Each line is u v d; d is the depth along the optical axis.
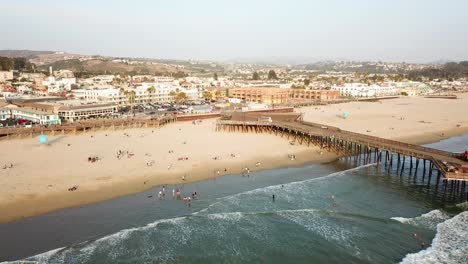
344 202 66.62
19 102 151.75
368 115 173.62
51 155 89.00
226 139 112.44
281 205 64.38
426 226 57.03
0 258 44.81
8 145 98.69
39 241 49.22
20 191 64.62
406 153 82.12
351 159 96.88
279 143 109.25
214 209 61.66
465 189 74.19
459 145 116.19
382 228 56.25
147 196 66.06
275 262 47.47
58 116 130.00
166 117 138.38
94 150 94.88
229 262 47.16
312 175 82.12
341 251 49.94
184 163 85.44
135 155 90.50
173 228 54.72
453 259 47.53
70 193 65.12
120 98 193.25
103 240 50.38
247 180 77.00
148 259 46.84
